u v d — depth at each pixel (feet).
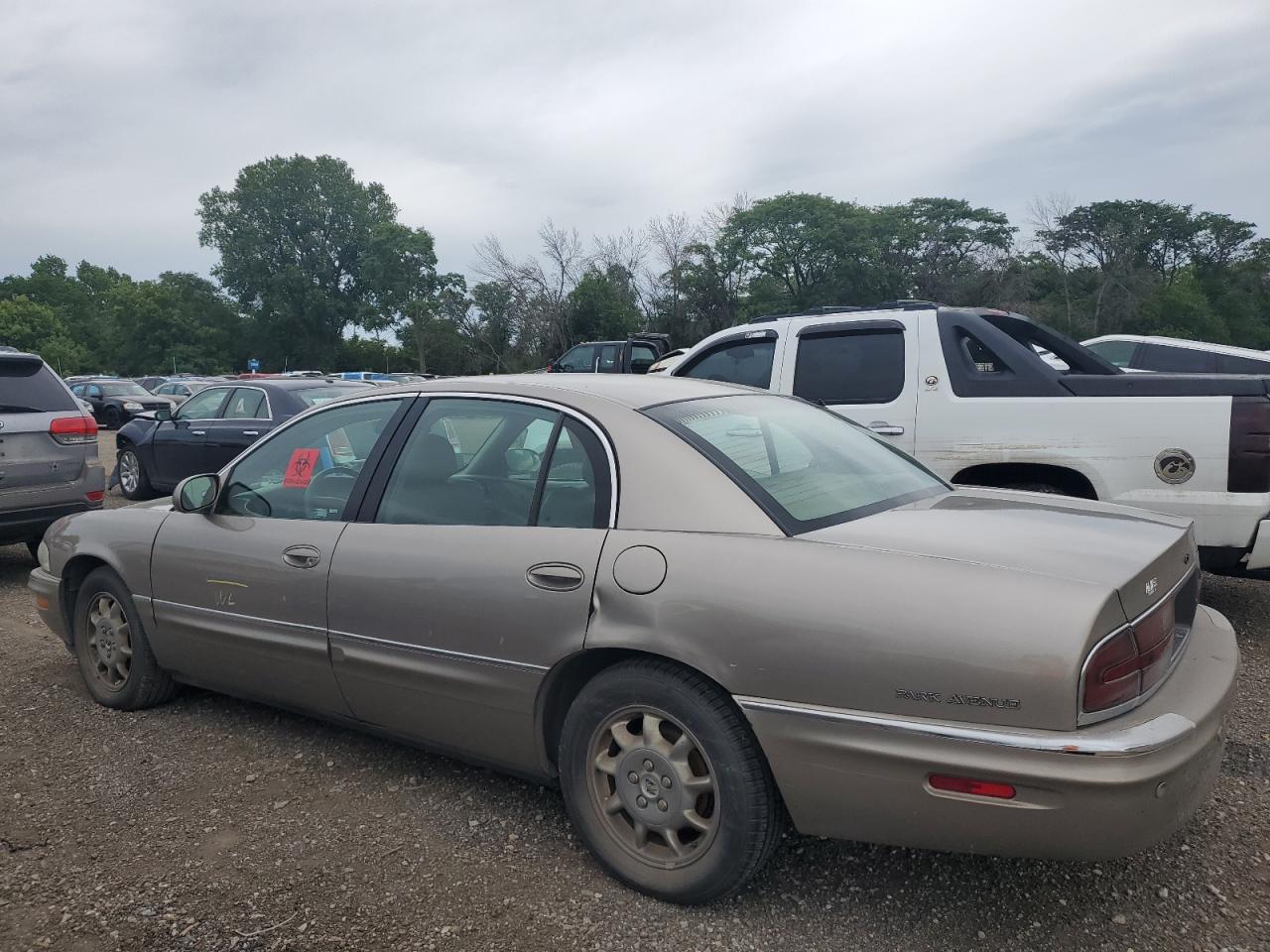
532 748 9.62
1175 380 16.10
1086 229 194.08
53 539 14.70
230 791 11.27
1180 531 9.06
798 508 8.87
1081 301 188.55
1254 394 15.35
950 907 8.69
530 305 150.82
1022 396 17.38
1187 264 230.68
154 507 13.74
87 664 14.30
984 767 7.14
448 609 9.81
